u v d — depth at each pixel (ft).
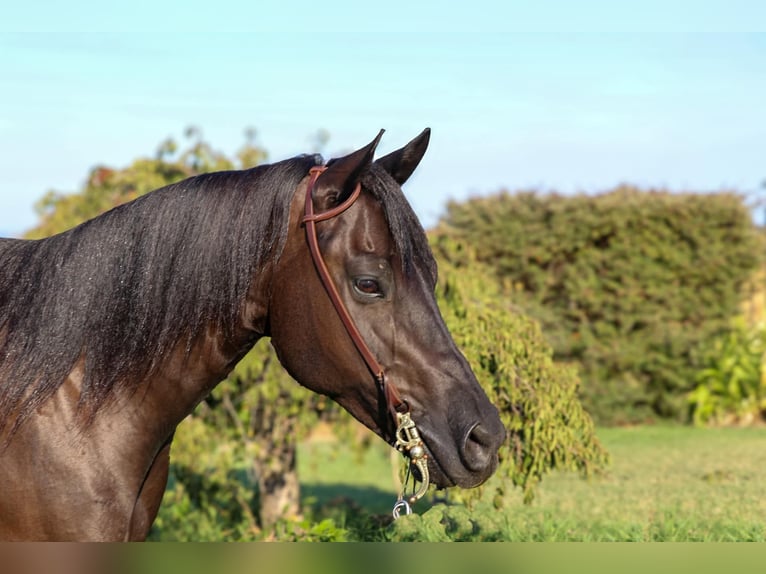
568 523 14.35
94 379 8.25
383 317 8.17
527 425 14.10
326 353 8.30
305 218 8.26
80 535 8.00
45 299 8.33
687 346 33.35
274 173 8.55
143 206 8.57
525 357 14.43
